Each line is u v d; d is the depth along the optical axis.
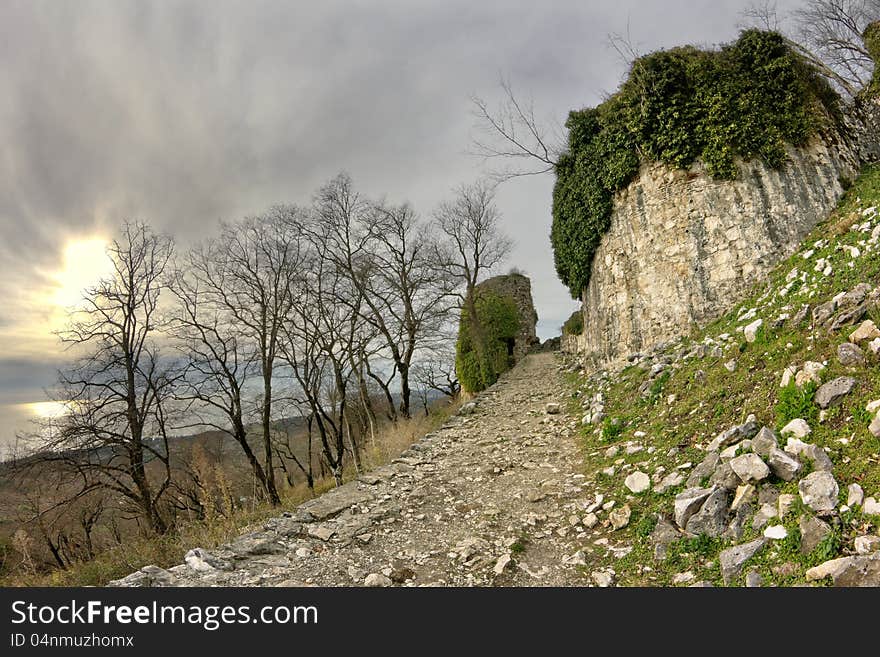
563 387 18.98
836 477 4.98
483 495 9.12
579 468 9.65
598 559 6.18
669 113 14.52
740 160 13.70
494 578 6.02
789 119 13.98
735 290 13.07
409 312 29.14
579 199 18.44
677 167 14.45
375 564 6.61
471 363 32.53
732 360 9.14
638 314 15.08
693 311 13.65
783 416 6.35
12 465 19.17
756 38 14.57
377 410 37.94
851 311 6.91
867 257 8.24
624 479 8.09
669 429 8.75
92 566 9.27
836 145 14.91
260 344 23.64
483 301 34.81
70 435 19.20
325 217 26.47
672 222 14.44
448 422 17.62
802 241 12.58
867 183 13.45
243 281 23.80
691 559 5.42
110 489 21.50
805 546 4.56
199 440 29.52
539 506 8.16
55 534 24.64
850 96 18.06
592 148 17.42
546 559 6.42
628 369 14.10
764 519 5.18
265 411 23.16
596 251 18.09
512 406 18.11
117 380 21.06
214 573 6.36
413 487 9.93
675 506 6.17
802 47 16.08
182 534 9.46
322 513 8.48
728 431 6.92
